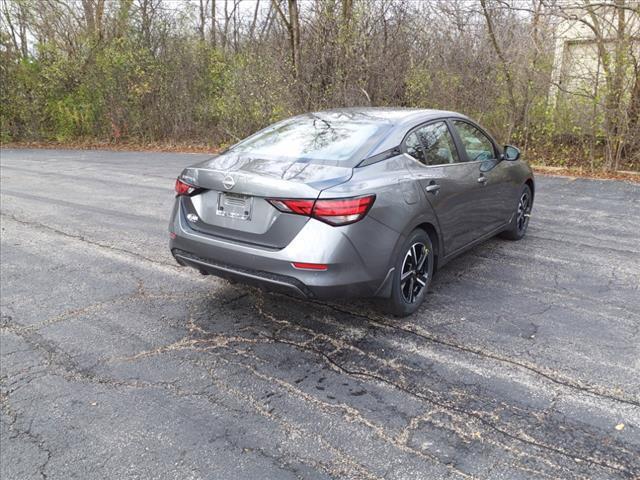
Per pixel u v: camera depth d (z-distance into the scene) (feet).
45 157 48.62
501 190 16.92
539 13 34.42
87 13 65.21
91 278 15.76
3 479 7.73
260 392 9.89
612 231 20.72
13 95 63.16
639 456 8.14
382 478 7.72
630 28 33.04
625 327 12.40
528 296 14.25
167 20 59.77
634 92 33.27
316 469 7.91
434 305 13.66
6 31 64.28
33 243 19.47
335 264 10.63
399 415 9.18
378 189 11.21
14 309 13.53
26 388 10.01
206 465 8.02
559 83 36.35
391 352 11.31
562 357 11.03
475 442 8.47
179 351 11.42
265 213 11.05
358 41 41.50
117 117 60.90
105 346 11.63
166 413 9.27
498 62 38.17
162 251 18.48
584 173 34.55
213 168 12.10
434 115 14.48
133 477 7.79
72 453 8.29
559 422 8.93
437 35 41.55
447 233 13.92
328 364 10.85
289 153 12.27
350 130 12.97
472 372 10.50
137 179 34.40
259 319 12.93
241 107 49.98
